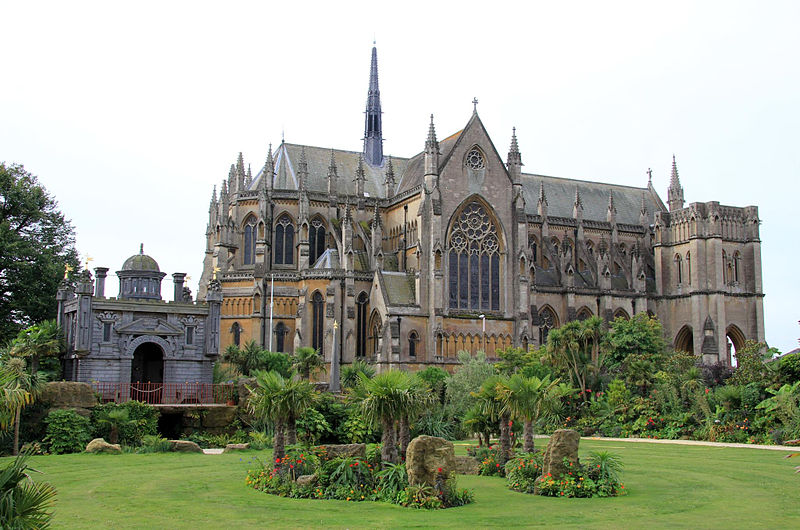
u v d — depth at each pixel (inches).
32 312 3535.9
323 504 1369.3
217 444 2501.2
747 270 5354.3
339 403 2532.0
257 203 4830.2
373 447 1851.6
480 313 4534.9
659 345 3791.8
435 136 4557.1
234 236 4795.8
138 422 2432.3
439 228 4441.4
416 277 4443.9
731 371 3472.0
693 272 5285.4
